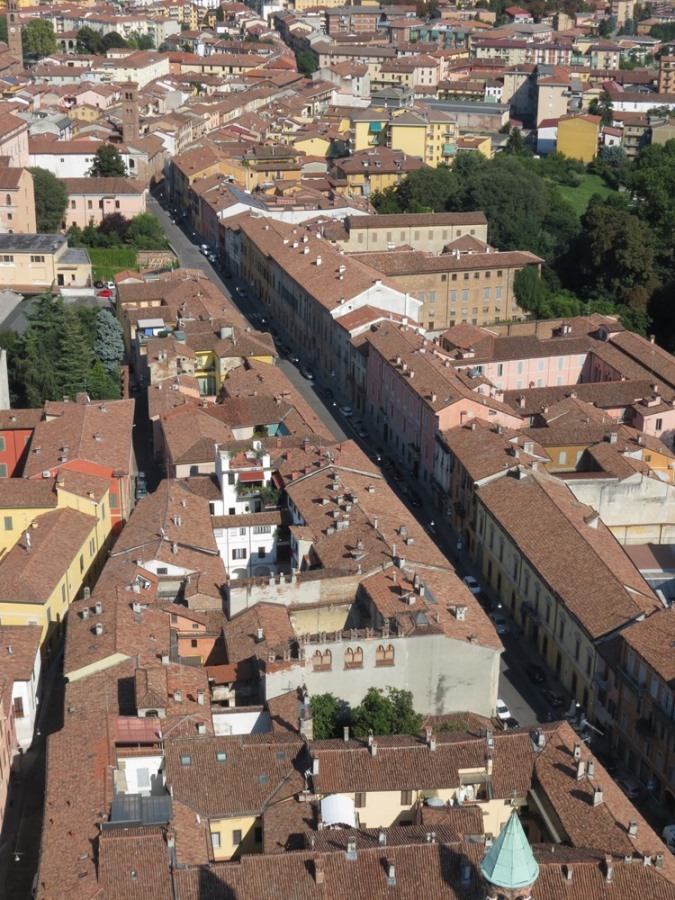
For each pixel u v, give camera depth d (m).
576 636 157.88
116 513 191.00
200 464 199.50
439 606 152.12
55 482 182.38
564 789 123.56
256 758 127.81
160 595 163.12
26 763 142.12
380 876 111.19
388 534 168.25
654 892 109.88
